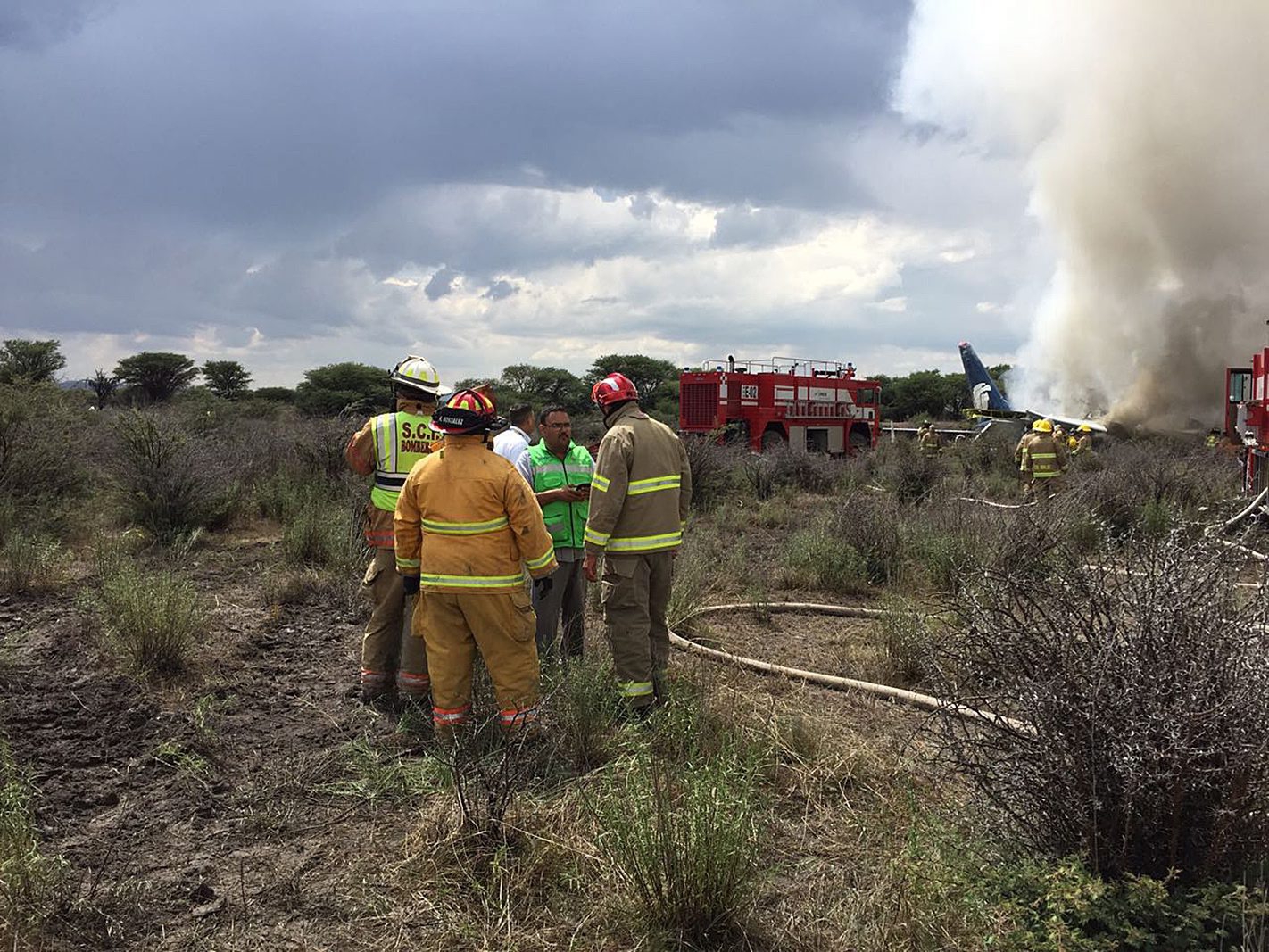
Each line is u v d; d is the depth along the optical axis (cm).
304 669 559
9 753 392
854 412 2867
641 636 477
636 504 474
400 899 306
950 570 825
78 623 616
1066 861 274
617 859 304
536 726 429
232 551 936
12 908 282
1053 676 292
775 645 663
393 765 415
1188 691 267
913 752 430
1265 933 246
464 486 411
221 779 400
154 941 281
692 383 2661
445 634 420
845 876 320
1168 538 324
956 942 265
